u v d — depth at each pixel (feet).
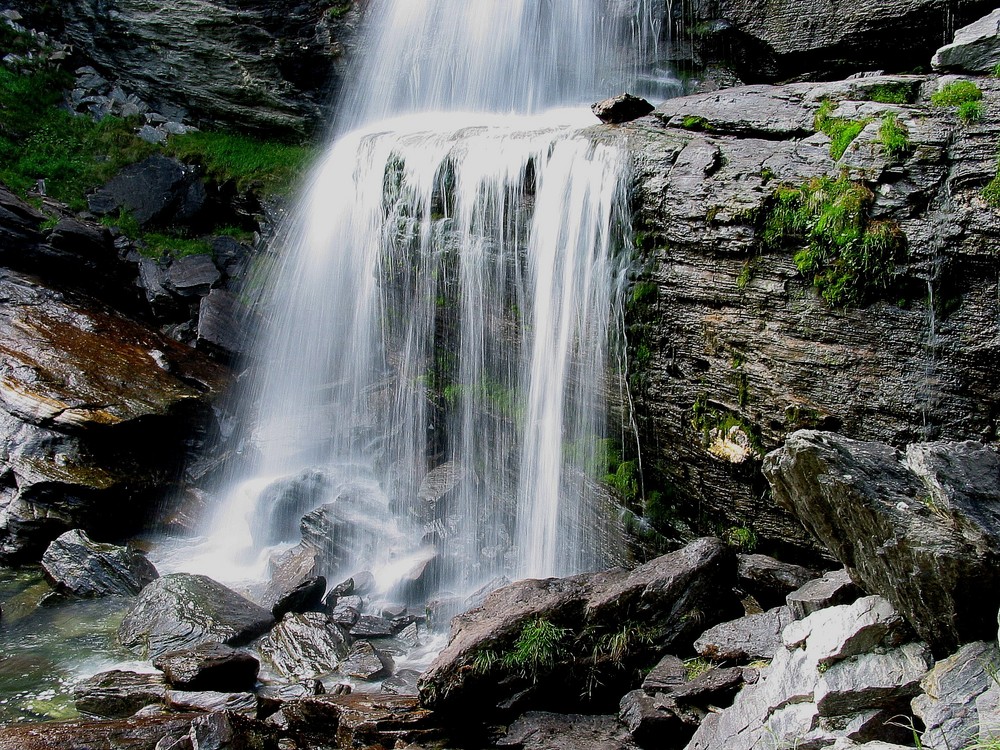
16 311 44.14
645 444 26.43
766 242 22.11
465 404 33.86
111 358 43.21
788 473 17.28
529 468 30.30
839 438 17.12
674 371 25.02
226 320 48.42
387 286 37.50
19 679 26.50
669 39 37.65
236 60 57.11
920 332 19.93
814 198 21.16
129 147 57.77
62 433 37.96
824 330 21.29
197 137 59.16
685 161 24.40
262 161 56.49
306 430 43.14
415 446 37.42
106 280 51.26
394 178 35.86
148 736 21.84
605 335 26.66
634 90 39.45
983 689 14.15
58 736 21.59
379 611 30.17
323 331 44.19
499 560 31.09
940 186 19.86
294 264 47.39
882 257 20.11
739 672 19.38
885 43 30.53
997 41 21.77
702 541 22.59
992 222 18.85
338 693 24.08
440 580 31.99
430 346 35.50
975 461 16.19
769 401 22.49
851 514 16.38
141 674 25.88
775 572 22.16
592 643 21.30
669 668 20.66
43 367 40.50
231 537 38.52
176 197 55.01
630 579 22.12
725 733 17.15
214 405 43.75
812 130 23.35
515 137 30.45
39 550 35.86
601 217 26.37
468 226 31.86
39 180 55.06
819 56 32.65
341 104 55.62
